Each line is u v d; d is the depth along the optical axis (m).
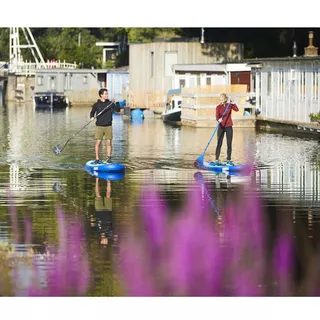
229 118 47.22
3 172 46.22
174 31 147.12
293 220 32.03
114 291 23.58
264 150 59.00
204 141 67.25
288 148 60.50
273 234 29.66
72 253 27.05
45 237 29.16
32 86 172.38
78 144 64.12
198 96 85.38
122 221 31.84
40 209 34.28
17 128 85.25
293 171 46.59
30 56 188.38
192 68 105.12
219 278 24.61
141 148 60.94
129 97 117.12
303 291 23.59
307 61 74.94
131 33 150.88
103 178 43.62
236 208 34.56
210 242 28.55
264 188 40.00
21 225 31.05
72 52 184.75
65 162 51.25
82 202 35.97
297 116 77.62
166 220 32.06
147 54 120.19
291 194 38.12
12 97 173.50
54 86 162.50
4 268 25.41
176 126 88.38
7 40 197.62
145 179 43.22
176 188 40.03
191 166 49.06
